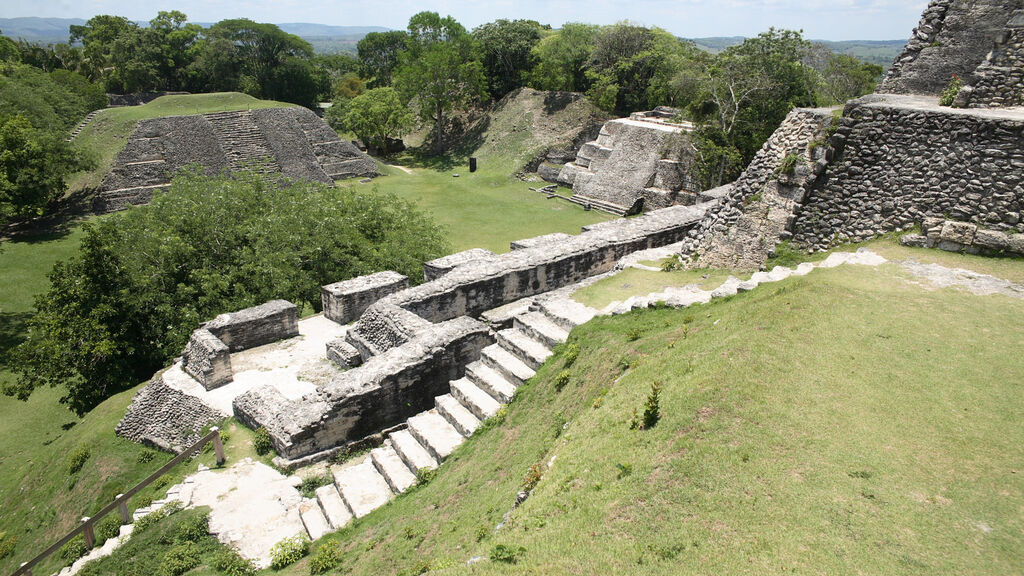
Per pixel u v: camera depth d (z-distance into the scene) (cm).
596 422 1030
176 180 3052
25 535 1612
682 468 820
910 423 858
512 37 7450
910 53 1750
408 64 7469
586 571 707
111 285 2227
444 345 1498
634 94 6384
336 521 1174
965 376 950
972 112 1391
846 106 1530
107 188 4862
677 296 1439
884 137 1476
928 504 723
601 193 5153
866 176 1502
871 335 1063
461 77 6944
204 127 5600
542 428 1166
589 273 2083
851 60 4928
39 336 2148
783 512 729
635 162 5022
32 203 4156
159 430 1723
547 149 6125
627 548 726
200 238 2480
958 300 1173
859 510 720
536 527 823
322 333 1984
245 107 6347
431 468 1234
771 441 836
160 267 2319
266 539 1161
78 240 4181
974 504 720
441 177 6272
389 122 6969
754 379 958
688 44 6525
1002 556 650
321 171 5869
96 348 2069
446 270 2042
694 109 4181
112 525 1355
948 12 1666
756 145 3891
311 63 10325
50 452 1916
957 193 1381
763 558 673
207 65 8750
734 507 749
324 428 1362
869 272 1320
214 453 1414
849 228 1518
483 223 4694
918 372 962
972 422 855
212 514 1219
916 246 1416
